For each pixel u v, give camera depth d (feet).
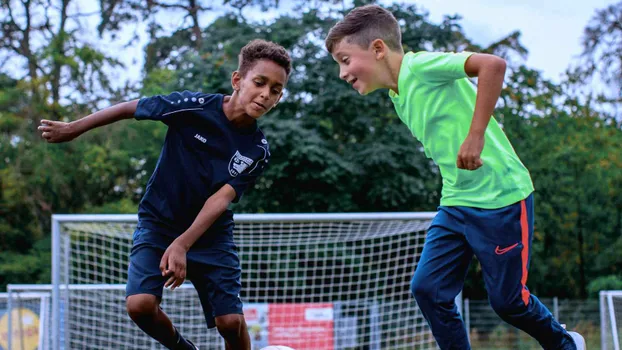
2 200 67.67
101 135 69.31
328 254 39.99
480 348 47.83
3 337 27.30
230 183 10.68
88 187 71.00
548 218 69.87
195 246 10.86
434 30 59.88
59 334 22.26
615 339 24.04
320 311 27.89
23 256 65.87
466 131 10.02
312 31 59.88
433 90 10.06
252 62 10.53
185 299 28.12
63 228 23.48
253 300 38.24
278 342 27.66
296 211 55.98
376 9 10.57
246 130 10.92
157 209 10.82
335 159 54.54
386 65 10.50
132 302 10.32
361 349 29.89
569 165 71.10
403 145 57.93
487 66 9.09
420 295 10.39
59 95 73.77
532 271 70.54
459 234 10.28
